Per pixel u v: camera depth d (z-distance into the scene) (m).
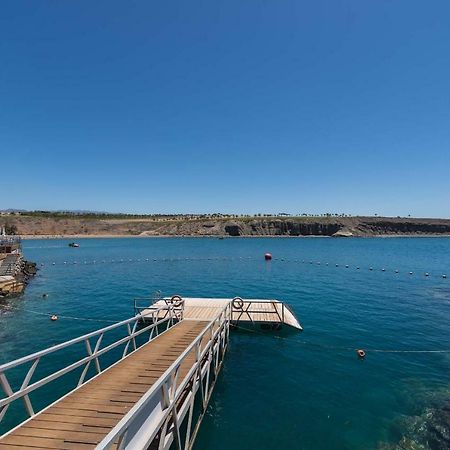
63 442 6.60
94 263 58.81
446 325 21.00
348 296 29.97
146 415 6.68
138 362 11.20
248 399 11.95
